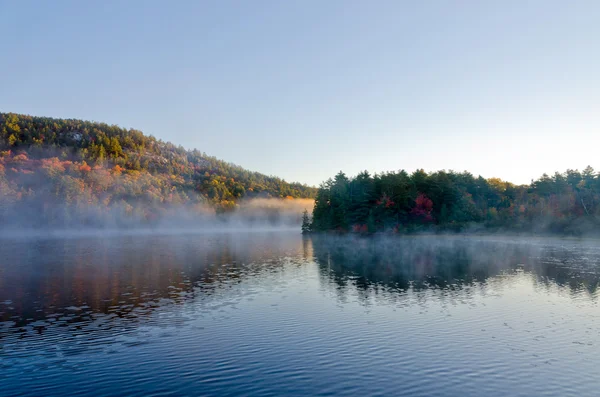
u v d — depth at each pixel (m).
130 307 31.23
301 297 34.66
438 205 126.25
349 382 17.98
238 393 16.98
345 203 131.38
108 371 19.20
